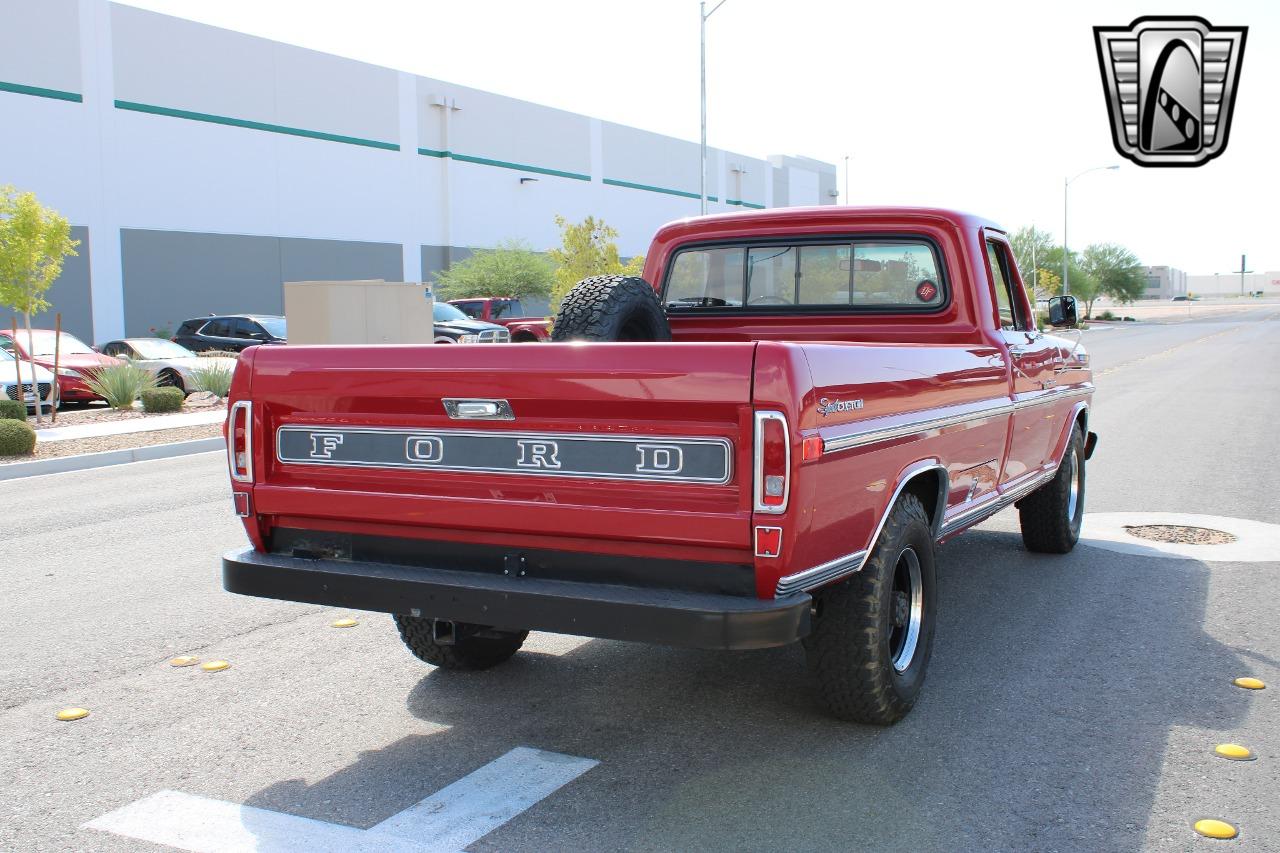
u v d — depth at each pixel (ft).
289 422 14.35
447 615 12.89
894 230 19.47
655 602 11.90
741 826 11.94
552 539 12.91
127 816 12.33
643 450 12.21
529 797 12.73
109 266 114.32
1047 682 16.60
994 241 20.34
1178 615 20.24
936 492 16.17
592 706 15.79
